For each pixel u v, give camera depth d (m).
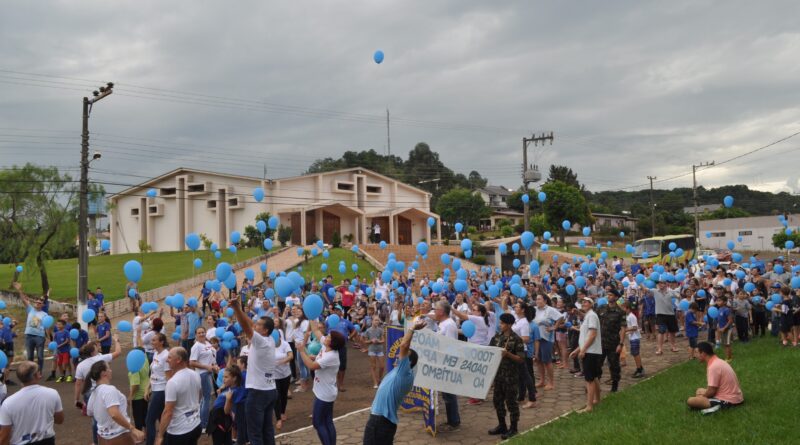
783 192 80.50
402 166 90.94
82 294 18.72
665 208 80.75
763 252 51.19
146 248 44.62
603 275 18.39
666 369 11.03
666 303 12.96
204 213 46.66
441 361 7.49
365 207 48.41
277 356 8.46
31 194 28.62
